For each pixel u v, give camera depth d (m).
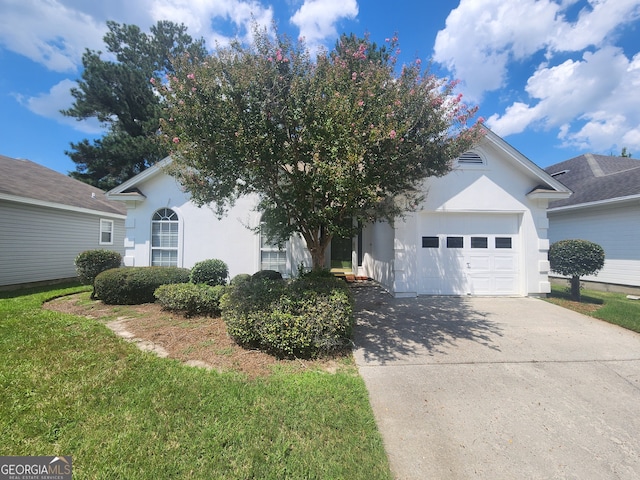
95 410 2.96
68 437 2.58
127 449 2.45
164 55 23.45
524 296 8.81
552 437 2.76
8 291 9.70
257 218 9.80
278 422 2.84
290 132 4.49
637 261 9.99
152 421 2.80
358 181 4.09
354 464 2.38
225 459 2.37
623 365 4.26
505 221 9.02
